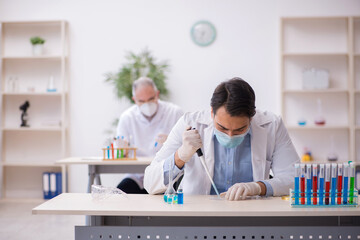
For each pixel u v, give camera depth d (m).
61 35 5.79
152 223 1.97
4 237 3.87
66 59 5.79
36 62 5.86
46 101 5.87
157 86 5.41
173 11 5.69
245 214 1.72
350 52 5.45
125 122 4.16
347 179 1.86
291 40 5.65
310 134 5.66
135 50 5.72
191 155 2.07
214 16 5.67
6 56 5.82
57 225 4.34
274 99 5.65
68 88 5.77
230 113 1.95
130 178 3.77
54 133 5.89
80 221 4.52
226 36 5.66
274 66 5.64
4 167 5.88
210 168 2.27
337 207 1.83
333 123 5.64
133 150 4.07
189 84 5.68
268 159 2.35
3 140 5.83
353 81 5.52
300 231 1.78
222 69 5.67
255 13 5.64
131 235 1.79
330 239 1.78
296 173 1.85
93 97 5.77
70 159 3.86
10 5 5.81
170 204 1.88
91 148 5.78
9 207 5.28
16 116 5.88
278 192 2.13
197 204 1.89
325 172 1.85
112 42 5.74
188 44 5.69
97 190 1.98
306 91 5.40
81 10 5.77
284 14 5.64
